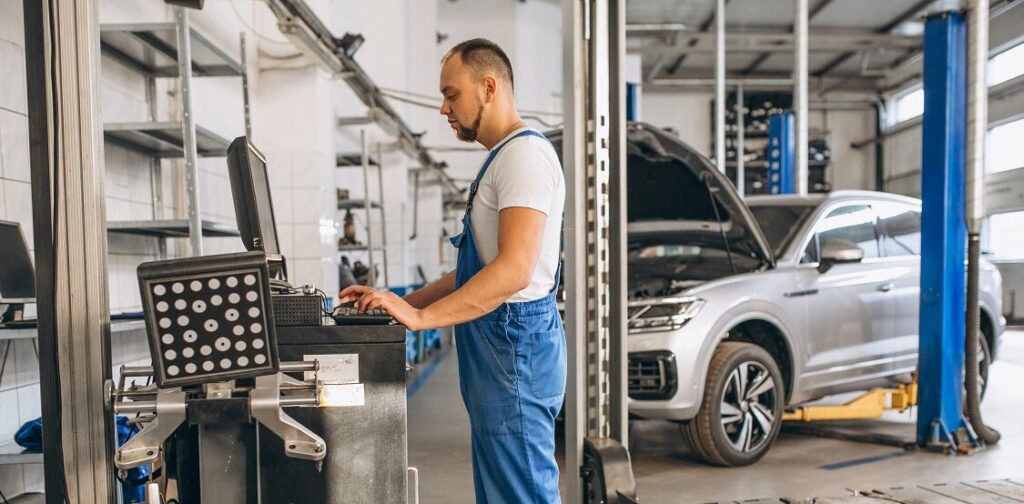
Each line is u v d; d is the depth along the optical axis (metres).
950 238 3.69
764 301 3.48
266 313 1.10
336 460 1.33
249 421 1.26
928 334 3.74
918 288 4.19
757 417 3.42
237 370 1.11
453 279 1.88
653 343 3.19
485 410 1.56
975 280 3.62
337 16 6.94
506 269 1.42
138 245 3.64
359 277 7.11
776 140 7.70
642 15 12.42
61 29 1.40
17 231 2.25
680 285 3.59
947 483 2.87
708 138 16.31
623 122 2.21
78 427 1.42
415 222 11.21
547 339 1.58
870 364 3.92
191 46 3.25
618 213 2.22
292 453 1.22
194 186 2.99
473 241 1.62
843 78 16.22
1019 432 4.09
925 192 3.75
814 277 3.75
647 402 3.20
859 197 4.29
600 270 2.17
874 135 16.67
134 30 2.97
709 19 12.69
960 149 3.69
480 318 1.56
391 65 8.52
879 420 4.48
